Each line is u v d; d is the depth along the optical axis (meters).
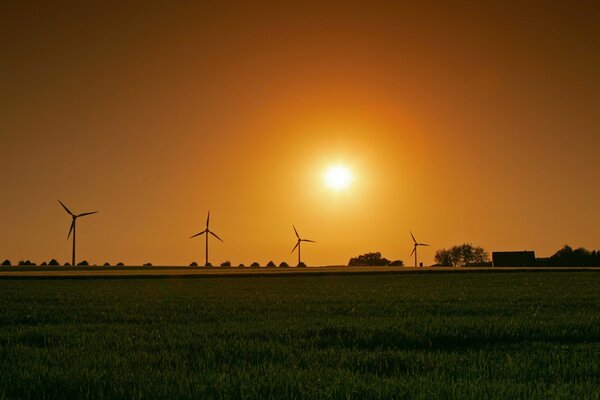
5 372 13.70
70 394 11.91
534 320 23.64
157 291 47.75
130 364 14.80
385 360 15.14
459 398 11.09
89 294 44.00
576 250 161.38
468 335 19.52
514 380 12.66
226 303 34.91
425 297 38.84
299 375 13.08
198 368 14.33
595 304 32.84
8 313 28.92
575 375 13.37
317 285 57.03
